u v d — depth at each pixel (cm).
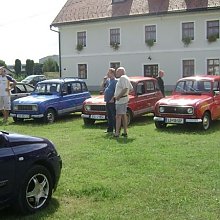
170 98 1333
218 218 520
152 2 3812
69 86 1636
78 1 4328
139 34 3844
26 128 1398
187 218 521
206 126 1280
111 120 1219
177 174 733
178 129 1295
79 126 1426
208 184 668
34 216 533
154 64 3797
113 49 3984
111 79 1202
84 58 4166
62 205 576
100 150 957
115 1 4047
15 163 514
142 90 1475
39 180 551
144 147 988
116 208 561
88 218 525
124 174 736
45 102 1518
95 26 4069
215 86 1362
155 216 529
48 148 566
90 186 654
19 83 1747
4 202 507
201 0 3572
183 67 3672
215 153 909
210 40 3522
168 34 3706
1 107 1541
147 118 1580
